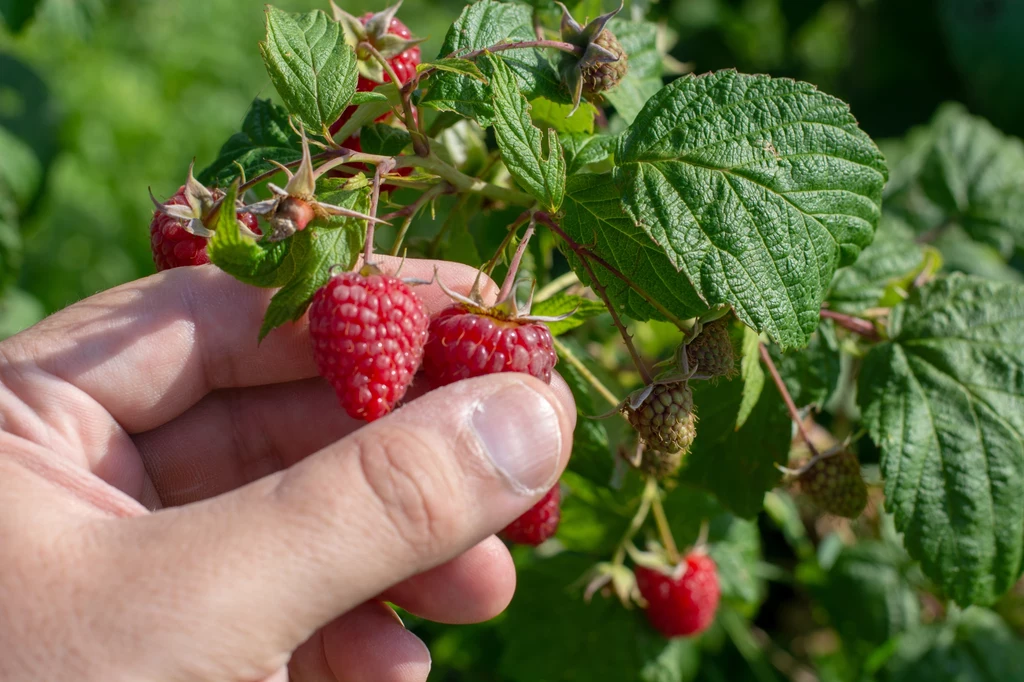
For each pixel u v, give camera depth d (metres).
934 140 0.42
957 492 0.31
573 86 0.28
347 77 0.27
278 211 0.25
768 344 0.32
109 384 0.29
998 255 0.43
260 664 0.25
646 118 0.27
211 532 0.25
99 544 0.25
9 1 0.45
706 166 0.27
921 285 0.33
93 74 0.85
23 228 0.54
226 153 0.30
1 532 0.25
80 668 0.24
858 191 0.27
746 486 0.32
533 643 0.38
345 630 0.31
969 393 0.32
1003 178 0.41
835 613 0.40
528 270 0.32
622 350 0.39
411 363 0.25
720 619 0.42
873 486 0.34
